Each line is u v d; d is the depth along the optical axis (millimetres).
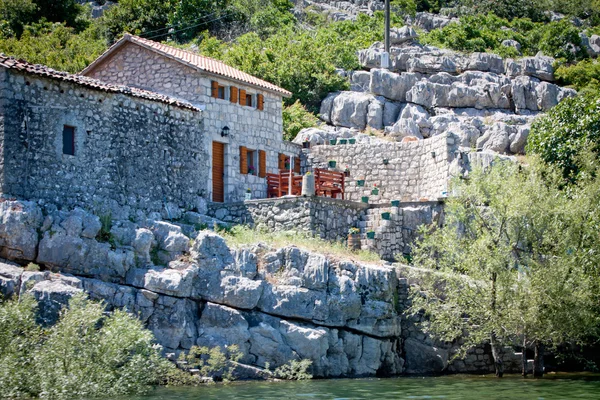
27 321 24844
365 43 64938
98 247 28953
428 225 36156
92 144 31828
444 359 31719
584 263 30062
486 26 76812
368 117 50750
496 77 55906
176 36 68188
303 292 29750
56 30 61656
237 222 36312
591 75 59156
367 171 41625
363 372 30172
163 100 34969
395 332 31422
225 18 71438
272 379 28219
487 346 32188
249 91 40438
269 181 40594
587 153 33000
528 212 30047
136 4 68812
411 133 48344
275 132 41750
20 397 23359
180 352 28156
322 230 35250
